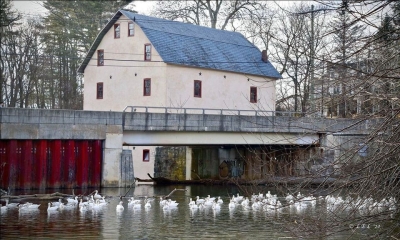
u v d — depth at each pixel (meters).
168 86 55.38
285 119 38.38
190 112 56.94
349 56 14.01
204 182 53.78
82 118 42.50
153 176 55.00
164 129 44.91
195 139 46.31
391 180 14.66
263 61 64.31
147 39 56.62
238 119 46.84
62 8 76.88
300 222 17.12
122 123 43.94
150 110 55.97
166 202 34.97
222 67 59.25
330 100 15.36
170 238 25.64
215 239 25.41
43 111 40.97
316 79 16.05
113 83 59.22
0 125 39.38
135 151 54.72
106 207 35.44
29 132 40.38
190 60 56.88
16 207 34.88
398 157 14.27
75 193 40.88
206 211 34.19
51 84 73.06
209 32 63.19
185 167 55.41
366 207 15.88
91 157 43.25
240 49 63.75
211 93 58.88
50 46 75.44
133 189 44.66
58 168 41.47
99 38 59.91
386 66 14.63
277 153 43.78
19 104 71.69
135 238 25.62
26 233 26.50
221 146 54.78
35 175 40.84
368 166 14.30
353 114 16.48
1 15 56.41
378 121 15.80
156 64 55.88
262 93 63.28
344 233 22.98
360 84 14.12
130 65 57.84
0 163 39.66
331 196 16.42
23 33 71.69
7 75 68.62
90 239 25.27
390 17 13.60
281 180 20.00
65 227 28.14
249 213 33.28
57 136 41.44
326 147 16.91
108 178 43.69
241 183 48.59
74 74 76.19
